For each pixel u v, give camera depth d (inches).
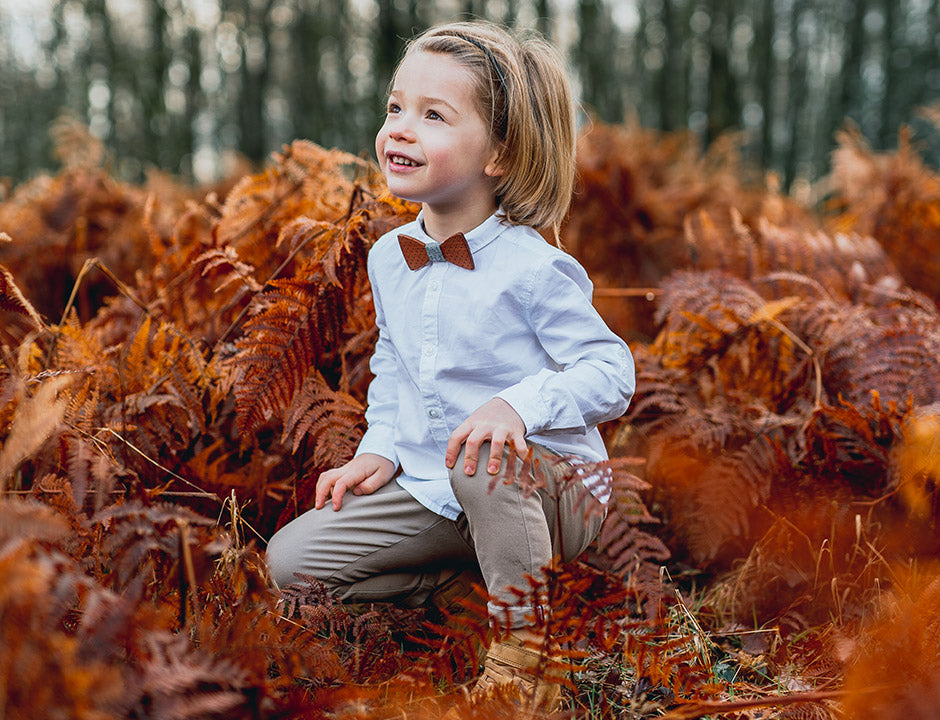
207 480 74.2
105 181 156.8
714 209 168.7
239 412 74.9
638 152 193.9
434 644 56.9
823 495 78.2
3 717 36.6
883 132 609.6
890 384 84.0
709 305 93.4
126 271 132.3
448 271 69.8
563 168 74.0
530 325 68.6
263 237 95.3
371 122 607.5
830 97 622.2
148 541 52.2
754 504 78.0
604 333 67.7
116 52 589.6
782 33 608.1
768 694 61.0
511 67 68.7
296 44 609.3
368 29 605.6
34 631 38.2
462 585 73.8
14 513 41.3
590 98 521.7
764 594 76.3
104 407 74.0
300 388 77.2
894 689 49.3
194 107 594.9
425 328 69.6
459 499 63.3
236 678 44.9
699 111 535.5
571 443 68.0
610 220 156.1
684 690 56.7
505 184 70.3
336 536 70.1
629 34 566.9
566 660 60.7
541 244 69.7
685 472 84.0
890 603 64.4
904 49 617.6
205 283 92.4
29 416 48.8
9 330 97.0
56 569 48.2
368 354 86.0
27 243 133.3
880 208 145.2
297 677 53.6
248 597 56.8
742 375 92.9
